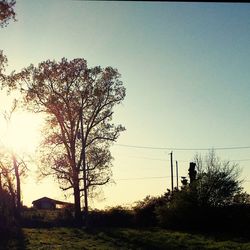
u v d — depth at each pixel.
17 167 61.00
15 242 37.62
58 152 63.97
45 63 62.62
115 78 64.69
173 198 55.00
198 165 52.00
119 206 63.19
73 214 66.94
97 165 63.91
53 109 62.59
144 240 40.34
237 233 47.72
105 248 34.12
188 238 42.25
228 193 50.97
